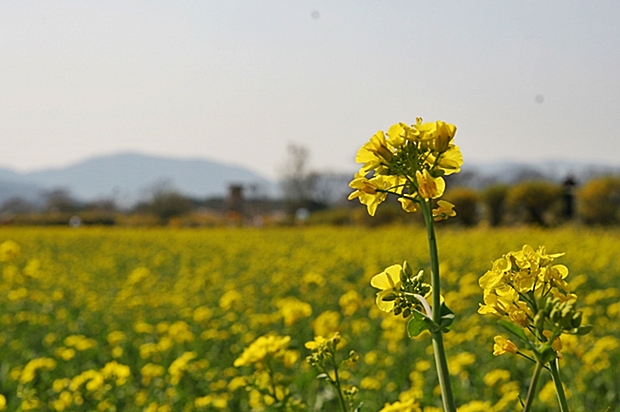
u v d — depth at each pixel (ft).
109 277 17.43
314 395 5.65
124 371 5.46
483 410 4.11
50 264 19.17
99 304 11.85
